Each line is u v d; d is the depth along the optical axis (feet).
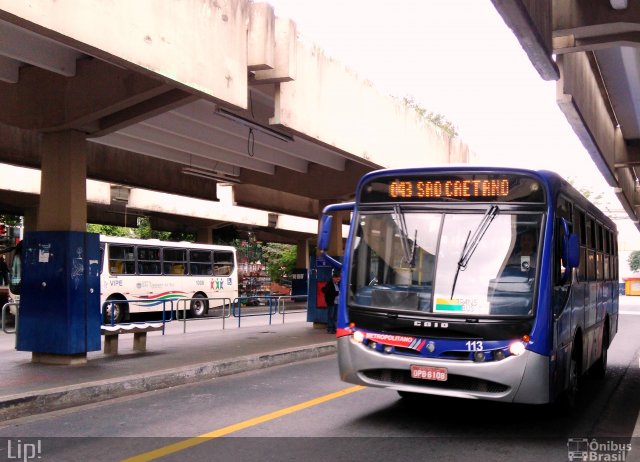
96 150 59.36
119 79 33.96
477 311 22.00
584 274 30.17
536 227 22.58
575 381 27.50
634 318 95.50
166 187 67.77
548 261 22.16
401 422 24.57
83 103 34.91
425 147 63.77
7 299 84.43
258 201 84.53
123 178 62.28
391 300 23.24
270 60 37.14
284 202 89.61
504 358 21.49
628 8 32.37
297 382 34.32
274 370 39.32
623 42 34.32
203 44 33.17
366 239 24.43
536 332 21.53
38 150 53.42
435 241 23.27
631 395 32.07
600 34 34.19
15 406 25.66
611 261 42.47
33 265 36.78
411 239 23.59
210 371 36.17
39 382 30.04
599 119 59.06
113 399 29.53
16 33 31.83
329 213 27.22
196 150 55.06
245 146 55.21
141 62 29.40
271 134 47.96
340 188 63.82
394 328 22.89
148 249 85.87
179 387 32.83
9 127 51.11
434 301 22.54
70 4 26.18
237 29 35.78
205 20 33.30
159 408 27.35
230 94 35.12
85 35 26.78
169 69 30.94
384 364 22.77
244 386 33.06
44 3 25.14
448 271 22.79
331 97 46.91
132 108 35.83
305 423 24.30
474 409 27.14
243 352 42.37
